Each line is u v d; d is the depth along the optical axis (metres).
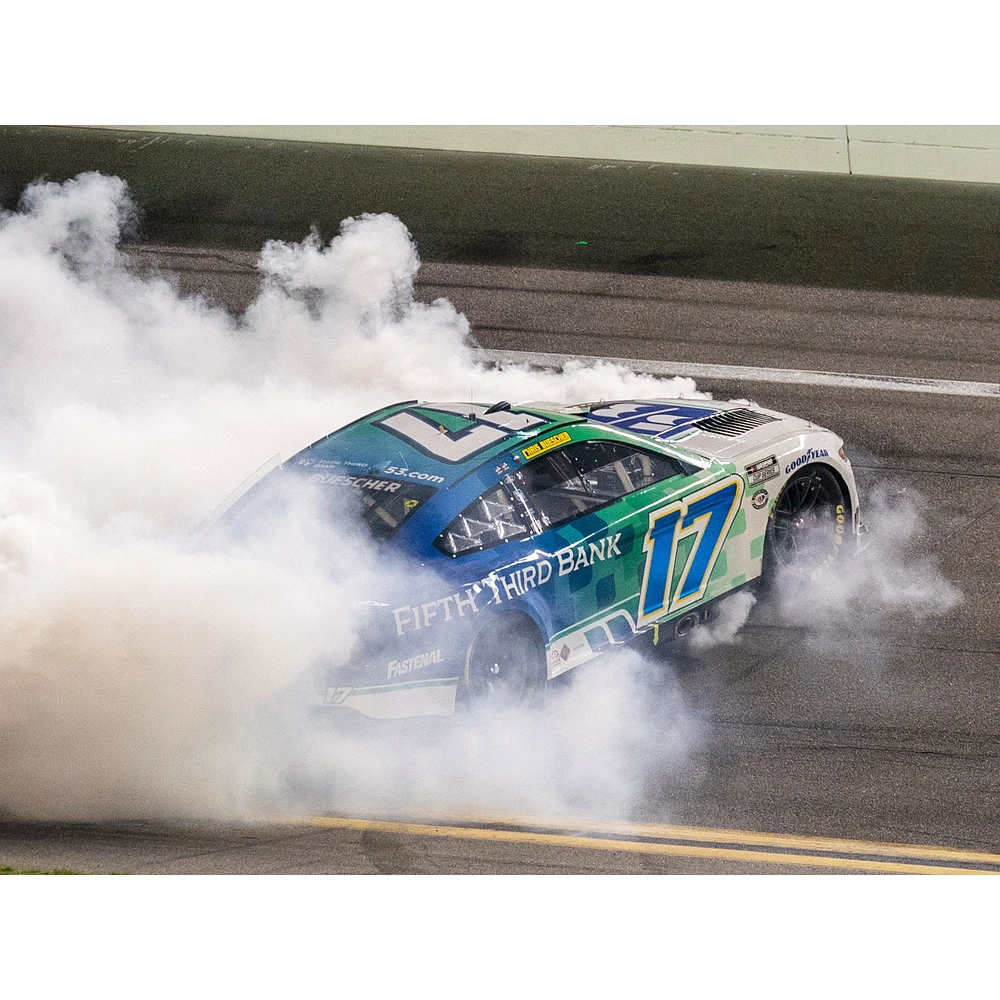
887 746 22.16
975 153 53.22
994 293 42.00
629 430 26.22
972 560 28.20
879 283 42.56
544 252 44.38
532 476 22.91
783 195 48.53
